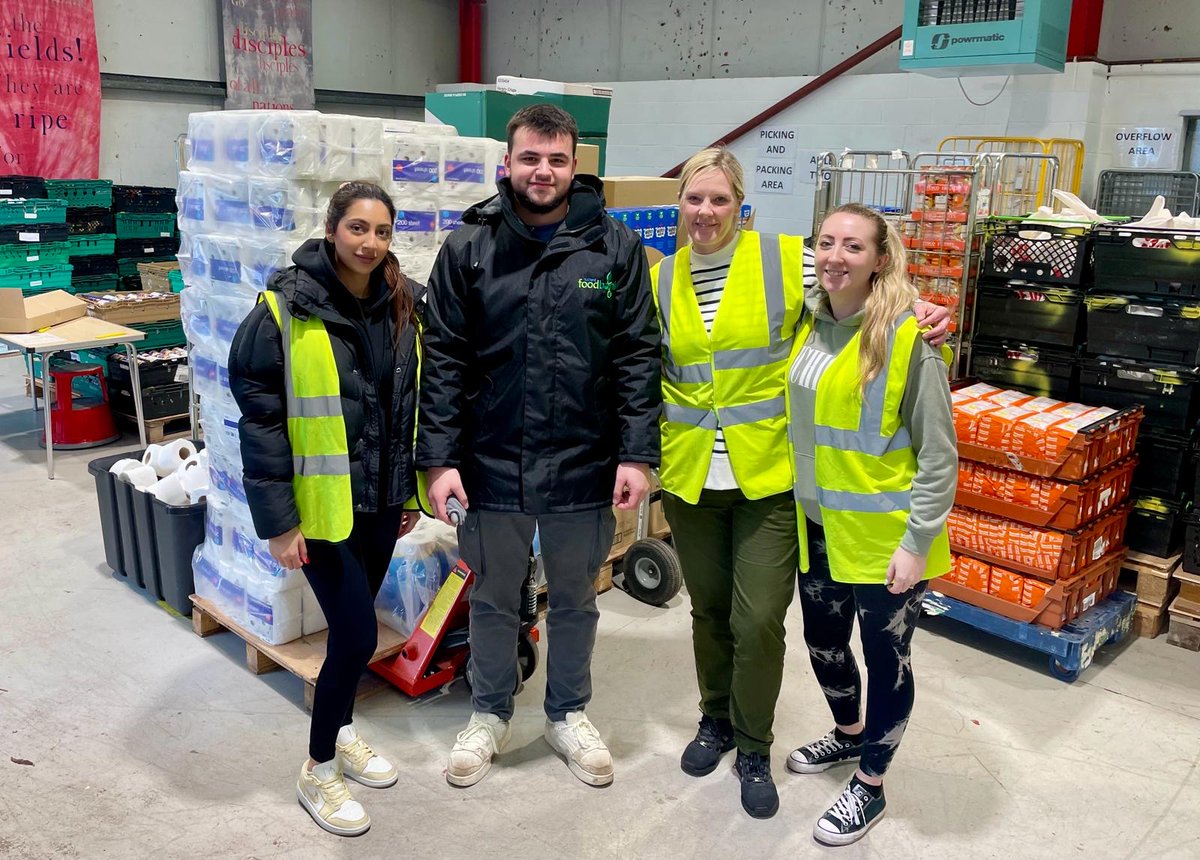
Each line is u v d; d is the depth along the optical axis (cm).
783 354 215
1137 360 327
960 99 586
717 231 211
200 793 236
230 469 286
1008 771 255
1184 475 334
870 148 633
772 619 217
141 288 625
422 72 906
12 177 566
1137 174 528
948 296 364
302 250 207
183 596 321
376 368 214
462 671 285
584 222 214
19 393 619
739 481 212
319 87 825
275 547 208
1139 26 553
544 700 278
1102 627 311
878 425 199
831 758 251
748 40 730
